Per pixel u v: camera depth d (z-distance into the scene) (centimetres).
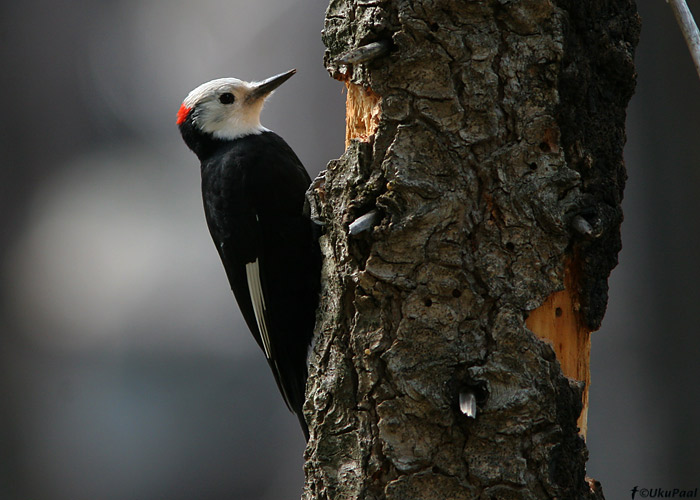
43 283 1967
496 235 626
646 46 1495
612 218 641
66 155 2056
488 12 629
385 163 639
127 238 1961
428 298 630
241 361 1823
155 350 1864
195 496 1758
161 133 2016
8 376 1933
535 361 615
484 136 628
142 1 2011
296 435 1769
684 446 1456
